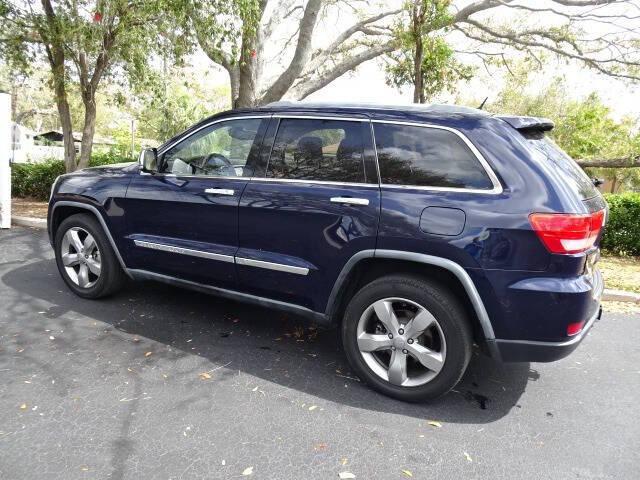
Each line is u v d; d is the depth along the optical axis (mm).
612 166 11297
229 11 8328
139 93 10750
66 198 4582
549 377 3693
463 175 2953
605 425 3057
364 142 3262
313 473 2451
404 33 8203
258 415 2939
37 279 5273
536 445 2809
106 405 2951
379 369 3264
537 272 2748
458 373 3002
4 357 3494
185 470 2422
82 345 3750
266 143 3631
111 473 2373
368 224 3100
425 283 3018
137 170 4281
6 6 8914
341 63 16969
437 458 2635
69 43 9367
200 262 3873
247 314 4570
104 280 4520
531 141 3020
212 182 3795
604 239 8352
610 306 5574
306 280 3400
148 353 3678
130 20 8969
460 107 3172
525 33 16094
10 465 2395
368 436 2795
